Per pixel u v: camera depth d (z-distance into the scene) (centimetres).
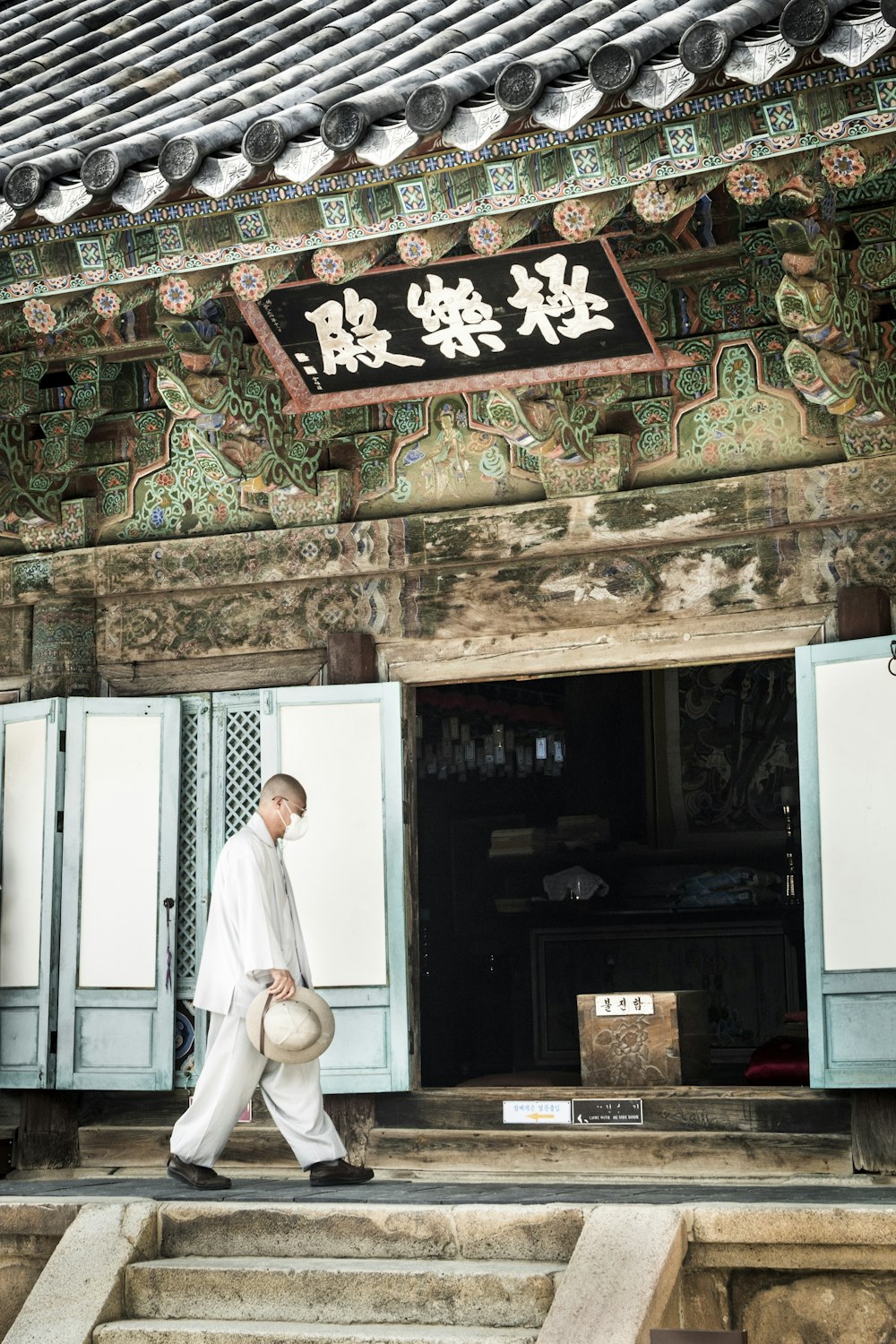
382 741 802
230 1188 688
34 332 730
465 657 809
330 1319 565
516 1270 554
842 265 677
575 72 563
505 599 803
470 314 723
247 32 848
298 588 844
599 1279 527
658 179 573
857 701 714
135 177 621
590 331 717
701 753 1133
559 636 793
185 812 847
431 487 824
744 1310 556
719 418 772
